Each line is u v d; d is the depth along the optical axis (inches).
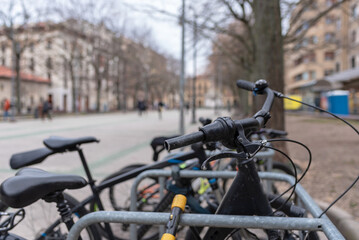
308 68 1883.6
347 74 773.3
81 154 88.8
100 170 228.2
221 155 41.6
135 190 87.6
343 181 175.3
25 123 747.4
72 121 841.5
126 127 618.2
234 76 1185.4
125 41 1688.0
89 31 1359.5
